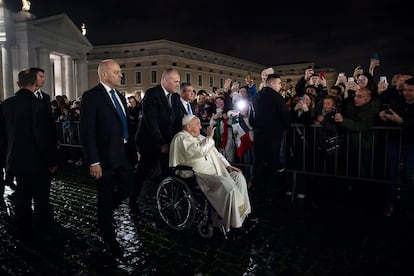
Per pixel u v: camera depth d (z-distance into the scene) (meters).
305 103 5.42
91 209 5.05
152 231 4.17
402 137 4.37
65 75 39.06
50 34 34.44
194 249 3.66
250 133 5.68
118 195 3.86
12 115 3.88
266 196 5.15
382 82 5.95
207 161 4.11
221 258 3.45
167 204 4.25
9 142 3.94
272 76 4.95
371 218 4.44
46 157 3.91
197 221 4.33
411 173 4.36
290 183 5.63
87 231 4.21
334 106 5.07
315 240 3.80
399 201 4.86
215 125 6.27
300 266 3.25
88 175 7.38
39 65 33.56
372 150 4.71
